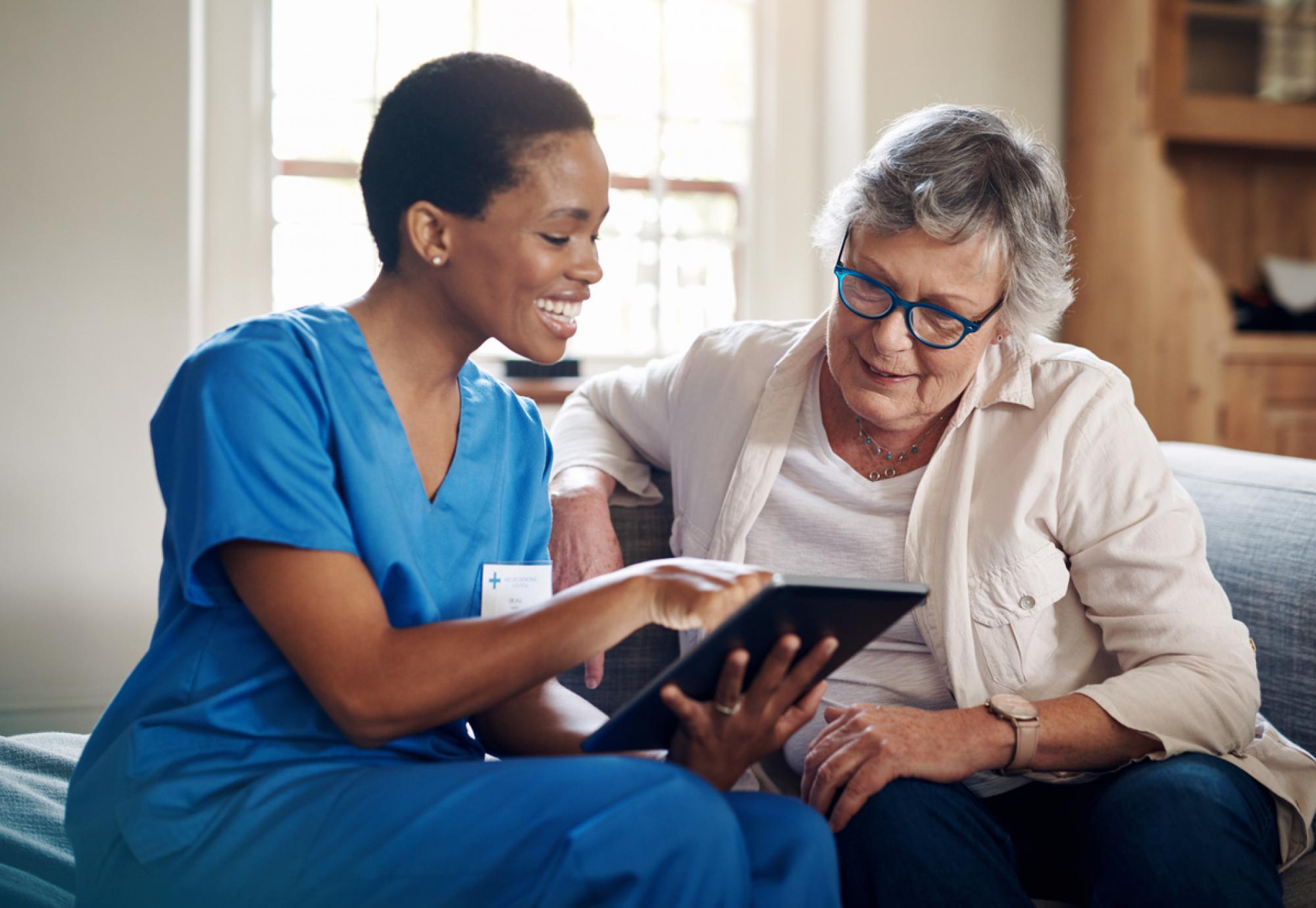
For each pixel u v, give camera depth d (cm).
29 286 242
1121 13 280
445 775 90
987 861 108
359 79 281
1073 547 128
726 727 93
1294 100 283
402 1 283
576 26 296
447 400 108
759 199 309
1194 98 276
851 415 134
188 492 92
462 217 97
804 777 117
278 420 93
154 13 244
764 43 307
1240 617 150
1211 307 278
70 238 243
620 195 303
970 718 116
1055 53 301
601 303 304
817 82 310
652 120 303
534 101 96
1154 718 116
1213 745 119
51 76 241
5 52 238
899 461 133
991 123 122
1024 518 126
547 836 84
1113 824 111
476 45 289
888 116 290
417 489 103
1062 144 303
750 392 141
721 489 140
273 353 95
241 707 96
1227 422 280
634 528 153
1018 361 130
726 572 90
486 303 99
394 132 98
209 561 94
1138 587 123
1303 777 123
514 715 115
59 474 245
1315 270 303
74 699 246
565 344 102
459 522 107
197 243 259
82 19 241
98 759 98
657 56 302
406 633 90
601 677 138
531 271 97
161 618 102
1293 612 143
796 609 83
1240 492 161
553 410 288
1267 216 317
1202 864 105
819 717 133
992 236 117
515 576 110
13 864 117
